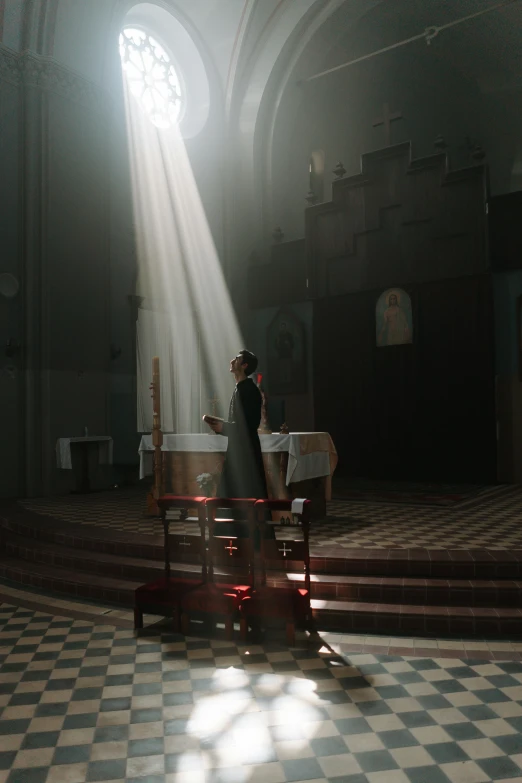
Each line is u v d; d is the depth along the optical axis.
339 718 3.59
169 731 3.47
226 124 15.84
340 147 18.56
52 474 11.12
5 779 3.02
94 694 3.97
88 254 11.98
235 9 14.82
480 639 4.86
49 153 11.20
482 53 16.55
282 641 4.91
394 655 4.55
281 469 7.62
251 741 3.34
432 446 13.14
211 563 5.40
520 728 3.44
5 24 10.64
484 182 12.60
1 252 10.77
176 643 4.91
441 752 3.20
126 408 12.91
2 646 4.89
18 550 7.52
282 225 16.70
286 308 15.55
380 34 17.02
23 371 10.98
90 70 11.97
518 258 12.31
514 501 9.85
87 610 5.81
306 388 15.29
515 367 12.52
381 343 13.90
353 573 5.73
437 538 6.71
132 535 7.13
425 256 13.38
